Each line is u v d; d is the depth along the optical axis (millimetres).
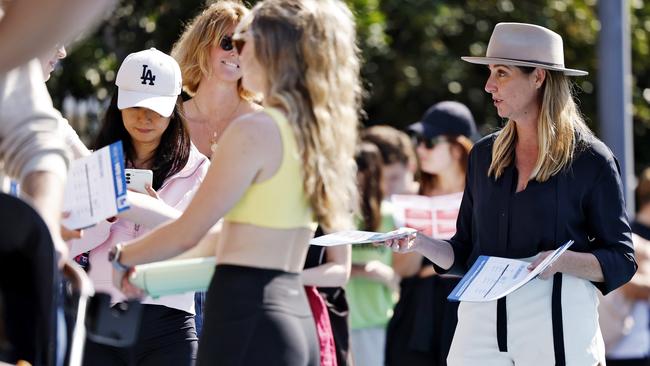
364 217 17094
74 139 12438
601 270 11867
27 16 8539
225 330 9562
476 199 12555
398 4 36406
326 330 12234
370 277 16688
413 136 19344
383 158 19000
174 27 27375
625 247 12023
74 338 9211
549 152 11977
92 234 12164
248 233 9664
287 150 9641
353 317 16859
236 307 9562
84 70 26969
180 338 12477
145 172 12078
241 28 10008
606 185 12016
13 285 8492
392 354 16484
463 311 12422
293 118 9625
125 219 11906
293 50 9695
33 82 9227
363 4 31453
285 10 9758
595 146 12078
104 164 10602
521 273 11477
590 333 11961
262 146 9531
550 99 12055
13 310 8484
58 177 9000
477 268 11844
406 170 19188
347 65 9969
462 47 38781
